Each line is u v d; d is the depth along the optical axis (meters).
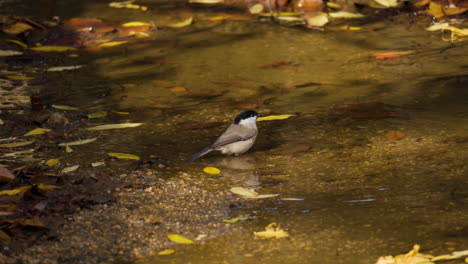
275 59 15.88
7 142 11.13
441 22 18.23
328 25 18.55
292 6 20.50
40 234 7.78
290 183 9.54
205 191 9.25
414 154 10.45
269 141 11.38
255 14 19.81
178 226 8.10
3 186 9.13
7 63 15.77
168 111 12.89
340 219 8.26
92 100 13.50
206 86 14.27
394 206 8.61
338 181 9.55
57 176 9.48
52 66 15.67
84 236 7.76
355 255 7.27
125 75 15.05
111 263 7.15
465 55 15.54
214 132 11.78
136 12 20.05
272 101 13.29
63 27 18.52
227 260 7.20
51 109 12.87
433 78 14.18
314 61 15.67
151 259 7.24
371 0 20.11
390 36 17.31
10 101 13.23
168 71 15.30
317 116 12.42
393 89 13.67
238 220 8.29
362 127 11.77
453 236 7.68
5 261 7.12
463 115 12.12
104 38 17.77
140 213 8.45
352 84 14.09
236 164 10.39
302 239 7.71
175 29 18.52
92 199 8.84
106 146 11.07
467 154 10.34
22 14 19.52
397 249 7.39
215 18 19.41
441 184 9.27
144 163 10.30
